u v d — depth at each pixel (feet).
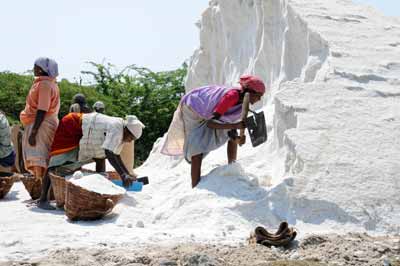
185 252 17.74
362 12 36.58
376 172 22.99
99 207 23.48
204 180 25.02
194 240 19.67
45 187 26.86
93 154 27.07
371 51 30.86
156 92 74.84
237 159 29.07
